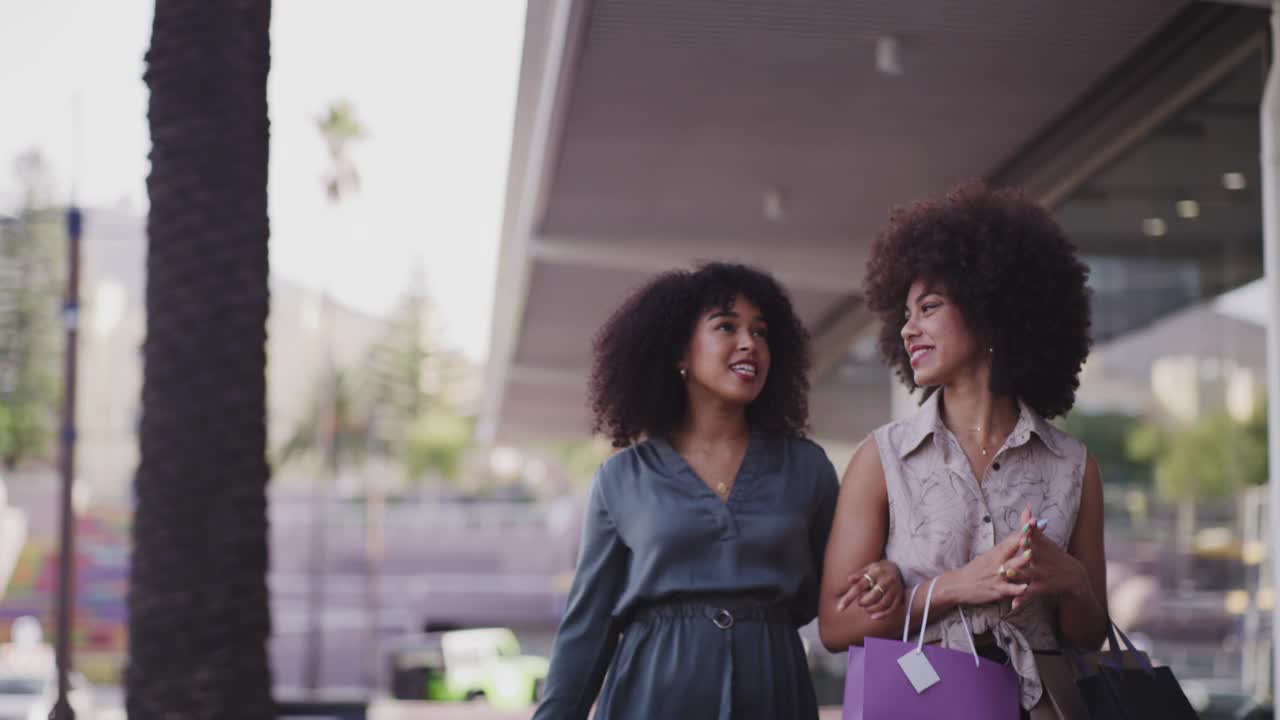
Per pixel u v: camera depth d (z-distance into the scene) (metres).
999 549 2.94
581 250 14.17
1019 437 3.14
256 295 6.41
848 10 8.16
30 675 24.64
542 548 60.12
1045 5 8.05
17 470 68.38
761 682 3.30
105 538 57.97
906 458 3.18
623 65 9.10
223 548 6.21
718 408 3.51
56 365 68.94
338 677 50.75
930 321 3.20
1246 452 9.34
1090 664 3.02
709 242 14.26
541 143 11.11
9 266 68.12
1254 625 9.18
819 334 19.78
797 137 10.80
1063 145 10.48
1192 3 7.97
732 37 8.60
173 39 6.39
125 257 89.50
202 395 6.25
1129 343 10.63
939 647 2.92
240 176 6.40
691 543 3.36
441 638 23.02
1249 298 8.80
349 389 80.44
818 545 3.50
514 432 38.28
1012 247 3.18
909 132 10.68
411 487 92.31
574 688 3.47
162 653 6.12
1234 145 8.14
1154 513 10.29
